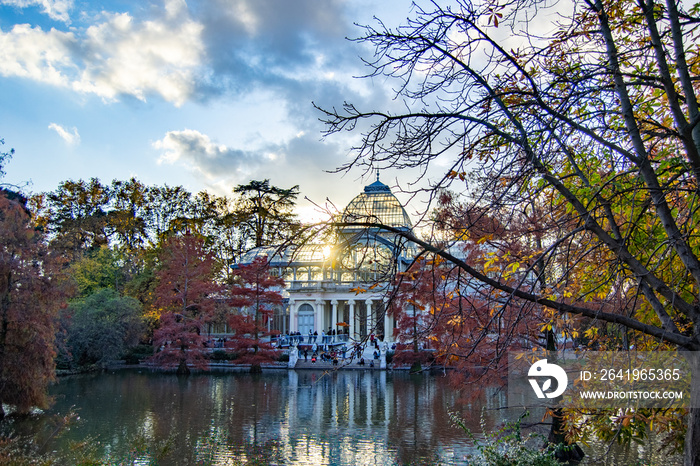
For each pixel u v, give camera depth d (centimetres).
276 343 7169
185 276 5978
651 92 984
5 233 2961
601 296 1049
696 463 741
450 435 2680
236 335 5953
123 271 8306
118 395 4075
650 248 951
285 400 3850
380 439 2653
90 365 5916
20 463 1895
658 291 776
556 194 1023
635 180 854
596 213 958
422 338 977
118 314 5959
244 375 5569
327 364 6219
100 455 2344
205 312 5928
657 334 764
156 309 6875
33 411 3278
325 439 2669
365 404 3644
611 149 869
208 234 9038
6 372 2931
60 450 2391
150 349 7012
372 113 803
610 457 2027
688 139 766
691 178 900
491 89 796
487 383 1383
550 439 1752
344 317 8562
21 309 2959
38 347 3028
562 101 774
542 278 929
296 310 8019
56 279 3191
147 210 9594
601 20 812
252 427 2948
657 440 2186
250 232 8388
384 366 5919
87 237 8788
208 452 2433
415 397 3912
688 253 777
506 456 1212
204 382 4931
